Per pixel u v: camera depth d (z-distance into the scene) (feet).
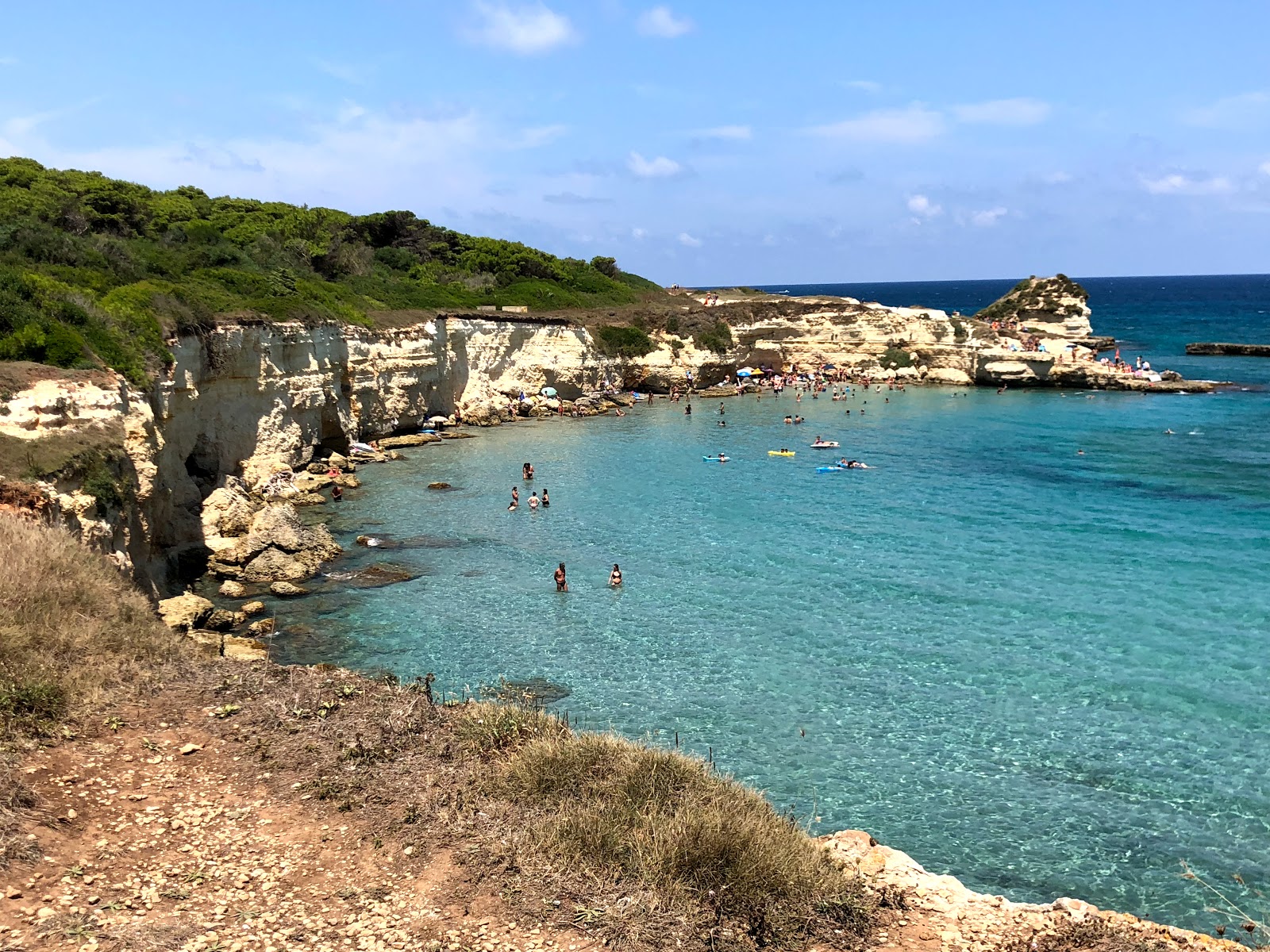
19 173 222.89
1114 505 155.53
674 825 40.75
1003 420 253.85
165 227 237.86
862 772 70.23
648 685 85.76
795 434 234.38
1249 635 96.32
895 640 96.37
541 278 368.89
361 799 43.16
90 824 39.32
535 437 231.30
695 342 334.24
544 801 43.86
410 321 239.71
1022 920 39.99
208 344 150.51
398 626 101.04
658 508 156.04
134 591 67.00
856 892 39.88
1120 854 59.98
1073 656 91.66
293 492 157.69
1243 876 57.57
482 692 80.94
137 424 101.45
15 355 101.45
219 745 47.16
